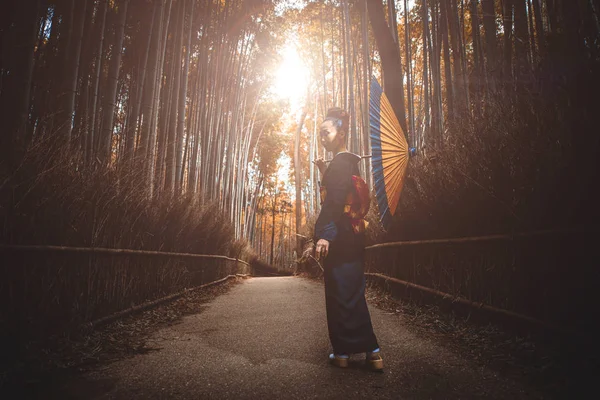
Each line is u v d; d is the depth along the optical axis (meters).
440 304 3.25
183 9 6.97
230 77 11.59
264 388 1.75
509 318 2.36
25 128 2.58
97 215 2.96
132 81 6.94
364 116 9.20
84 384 1.77
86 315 2.69
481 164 2.67
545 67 2.20
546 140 2.13
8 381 1.74
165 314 3.74
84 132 3.69
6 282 2.02
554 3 2.40
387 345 2.47
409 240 4.05
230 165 13.07
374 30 5.33
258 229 35.09
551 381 1.74
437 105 5.71
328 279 2.13
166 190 5.23
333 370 2.00
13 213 2.10
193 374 1.94
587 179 1.84
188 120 8.81
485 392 1.68
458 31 4.94
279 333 2.89
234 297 5.58
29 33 2.65
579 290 1.92
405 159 2.23
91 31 4.98
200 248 6.24
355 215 2.19
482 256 2.71
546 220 2.13
